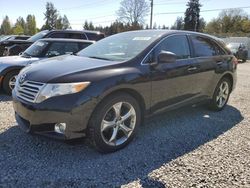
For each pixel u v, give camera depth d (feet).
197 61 17.85
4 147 13.48
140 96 14.37
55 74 12.82
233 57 21.70
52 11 245.24
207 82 18.98
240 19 248.11
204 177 11.67
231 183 11.33
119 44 16.42
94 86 12.50
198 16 239.30
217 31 252.21
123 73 13.56
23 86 13.41
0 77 23.93
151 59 15.06
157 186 10.93
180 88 16.67
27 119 12.87
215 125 17.97
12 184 10.67
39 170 11.67
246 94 27.96
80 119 12.26
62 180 11.05
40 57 25.96
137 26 191.93
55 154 13.05
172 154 13.60
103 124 12.99
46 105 12.23
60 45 27.04
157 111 15.58
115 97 13.24
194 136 15.96
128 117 14.07
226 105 22.99
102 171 11.80
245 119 19.56
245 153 14.06
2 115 17.99
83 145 13.99
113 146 13.44
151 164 12.55
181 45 17.21
